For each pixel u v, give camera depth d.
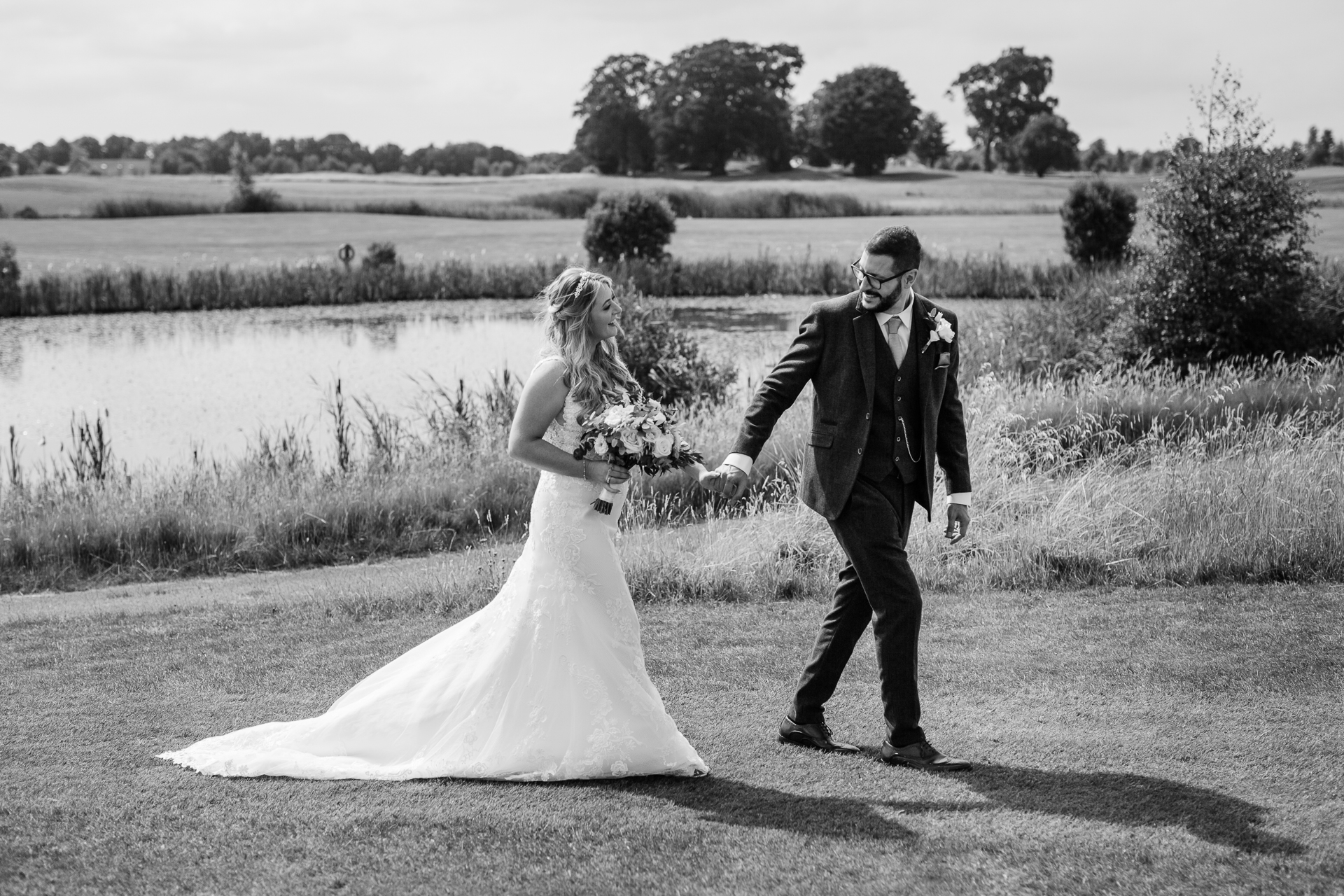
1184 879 3.12
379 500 9.84
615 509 4.07
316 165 142.62
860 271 4.01
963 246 38.88
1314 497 6.98
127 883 3.21
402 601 6.56
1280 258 14.62
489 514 9.55
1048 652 5.30
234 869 3.29
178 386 18.22
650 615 6.19
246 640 5.87
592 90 118.75
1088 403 10.90
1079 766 3.96
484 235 47.66
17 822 3.59
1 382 18.73
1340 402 10.67
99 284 29.36
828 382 4.07
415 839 3.46
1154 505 7.21
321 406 16.41
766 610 6.27
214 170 135.38
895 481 4.06
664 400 13.01
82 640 5.95
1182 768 3.91
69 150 155.88
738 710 4.64
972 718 4.49
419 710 4.07
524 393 3.99
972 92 141.38
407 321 26.66
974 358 14.93
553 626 3.97
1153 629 5.57
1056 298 18.59
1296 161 14.55
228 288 30.33
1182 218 14.61
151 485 10.56
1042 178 113.75
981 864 3.24
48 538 9.14
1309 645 5.23
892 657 3.98
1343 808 3.54
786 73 119.50
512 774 3.92
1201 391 11.61
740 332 22.52
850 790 3.80
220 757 4.05
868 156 113.50
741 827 3.51
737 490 4.09
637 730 3.93
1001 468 8.02
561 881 3.20
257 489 10.23
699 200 59.97
